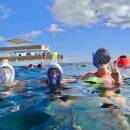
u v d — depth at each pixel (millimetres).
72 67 4637
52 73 1808
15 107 1298
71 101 1419
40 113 1178
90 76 2160
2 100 1464
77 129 950
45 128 978
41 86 1904
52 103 1365
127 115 1140
